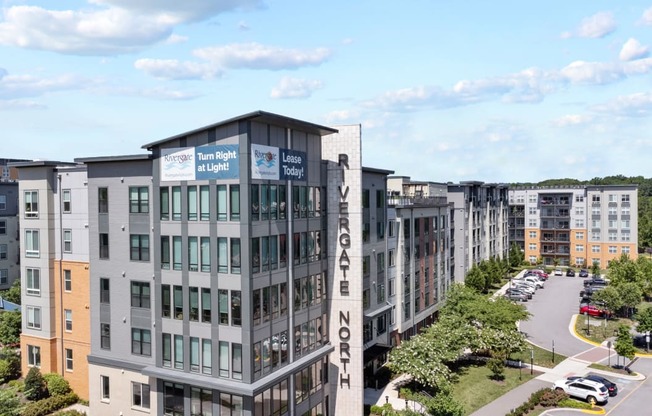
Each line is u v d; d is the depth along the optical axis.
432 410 35.97
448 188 87.38
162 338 34.78
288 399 35.06
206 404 32.97
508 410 40.91
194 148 33.09
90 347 40.69
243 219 31.33
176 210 33.94
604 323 68.50
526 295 83.19
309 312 37.94
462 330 51.53
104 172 38.16
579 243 119.44
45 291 42.59
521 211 126.38
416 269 60.84
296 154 36.47
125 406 37.62
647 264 86.38
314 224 38.69
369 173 49.12
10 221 71.19
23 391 41.50
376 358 48.62
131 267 37.22
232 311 31.88
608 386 44.22
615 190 114.06
